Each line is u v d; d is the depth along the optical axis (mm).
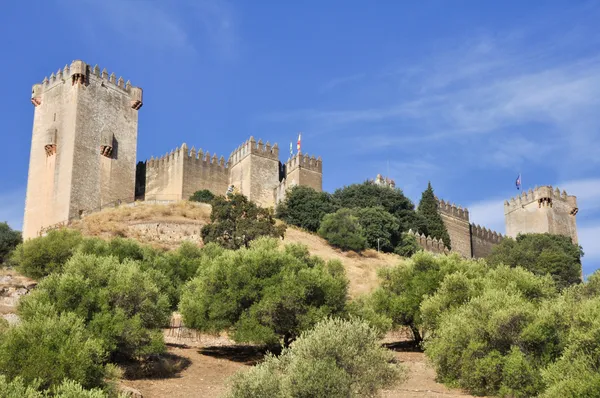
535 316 29641
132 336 29234
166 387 27953
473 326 30359
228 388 24141
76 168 72875
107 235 64688
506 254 79312
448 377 30422
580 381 22938
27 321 24781
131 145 80188
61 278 30391
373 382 23656
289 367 23016
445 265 42656
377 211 82125
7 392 18922
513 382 27672
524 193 106688
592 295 36781
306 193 84125
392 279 43969
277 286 34312
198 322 34625
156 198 92312
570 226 106062
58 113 76688
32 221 74562
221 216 61625
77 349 22797
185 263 46031
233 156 97062
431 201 95938
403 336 46875
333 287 35344
